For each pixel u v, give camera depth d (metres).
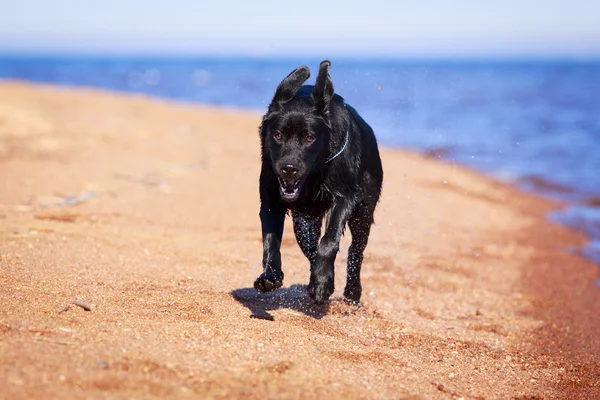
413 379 4.34
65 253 6.52
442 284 7.57
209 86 63.25
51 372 3.47
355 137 5.45
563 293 7.84
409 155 18.72
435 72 132.12
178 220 8.71
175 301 5.27
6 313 4.39
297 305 5.81
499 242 10.05
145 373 3.62
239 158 14.57
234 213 9.41
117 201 9.45
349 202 5.27
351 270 6.03
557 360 5.47
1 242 6.70
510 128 27.36
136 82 71.00
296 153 4.83
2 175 10.59
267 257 5.00
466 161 19.02
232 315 5.07
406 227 10.02
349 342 4.92
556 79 90.88
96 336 4.12
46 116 18.34
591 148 22.02
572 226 11.74
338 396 3.71
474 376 4.75
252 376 3.79
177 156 14.14
